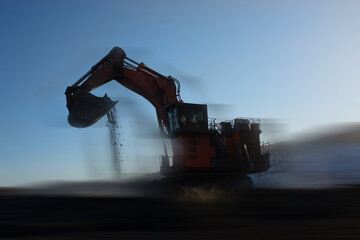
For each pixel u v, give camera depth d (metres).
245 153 21.30
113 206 13.16
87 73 22.78
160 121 23.56
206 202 15.04
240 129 21.97
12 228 8.33
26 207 13.20
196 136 20.12
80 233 7.55
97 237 7.04
